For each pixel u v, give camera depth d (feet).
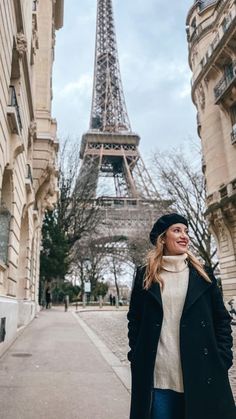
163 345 8.59
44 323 59.00
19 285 57.06
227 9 83.97
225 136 83.92
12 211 38.58
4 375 22.91
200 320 8.52
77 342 38.34
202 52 95.91
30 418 15.44
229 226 77.56
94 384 21.21
